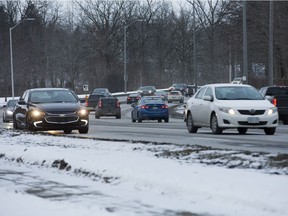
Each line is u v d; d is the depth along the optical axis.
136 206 20.83
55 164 31.70
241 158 29.03
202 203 20.73
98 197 22.72
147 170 26.42
